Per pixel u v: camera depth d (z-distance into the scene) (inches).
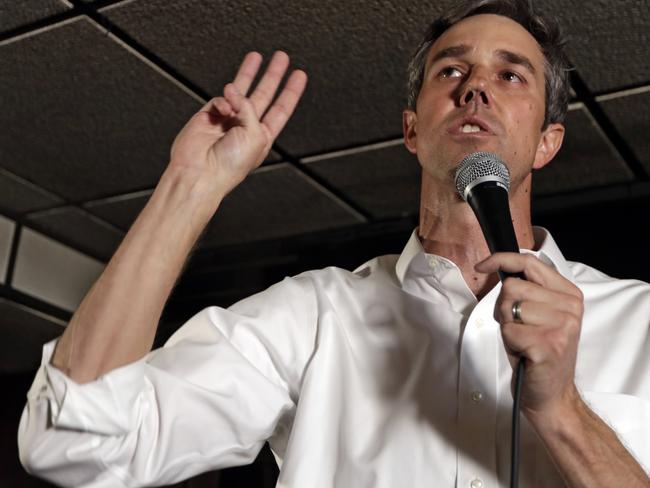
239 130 48.7
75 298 150.3
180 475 49.6
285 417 54.9
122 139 117.3
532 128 57.9
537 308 41.2
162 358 52.3
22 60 102.3
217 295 147.3
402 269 57.1
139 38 98.0
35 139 118.6
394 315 56.1
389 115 110.1
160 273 46.4
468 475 49.5
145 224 47.1
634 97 105.4
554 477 49.0
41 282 145.3
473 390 51.3
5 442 171.5
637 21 92.5
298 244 142.7
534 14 62.8
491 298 53.2
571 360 42.1
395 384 53.6
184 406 49.7
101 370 45.4
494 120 55.4
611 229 123.8
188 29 96.3
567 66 64.8
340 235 139.8
